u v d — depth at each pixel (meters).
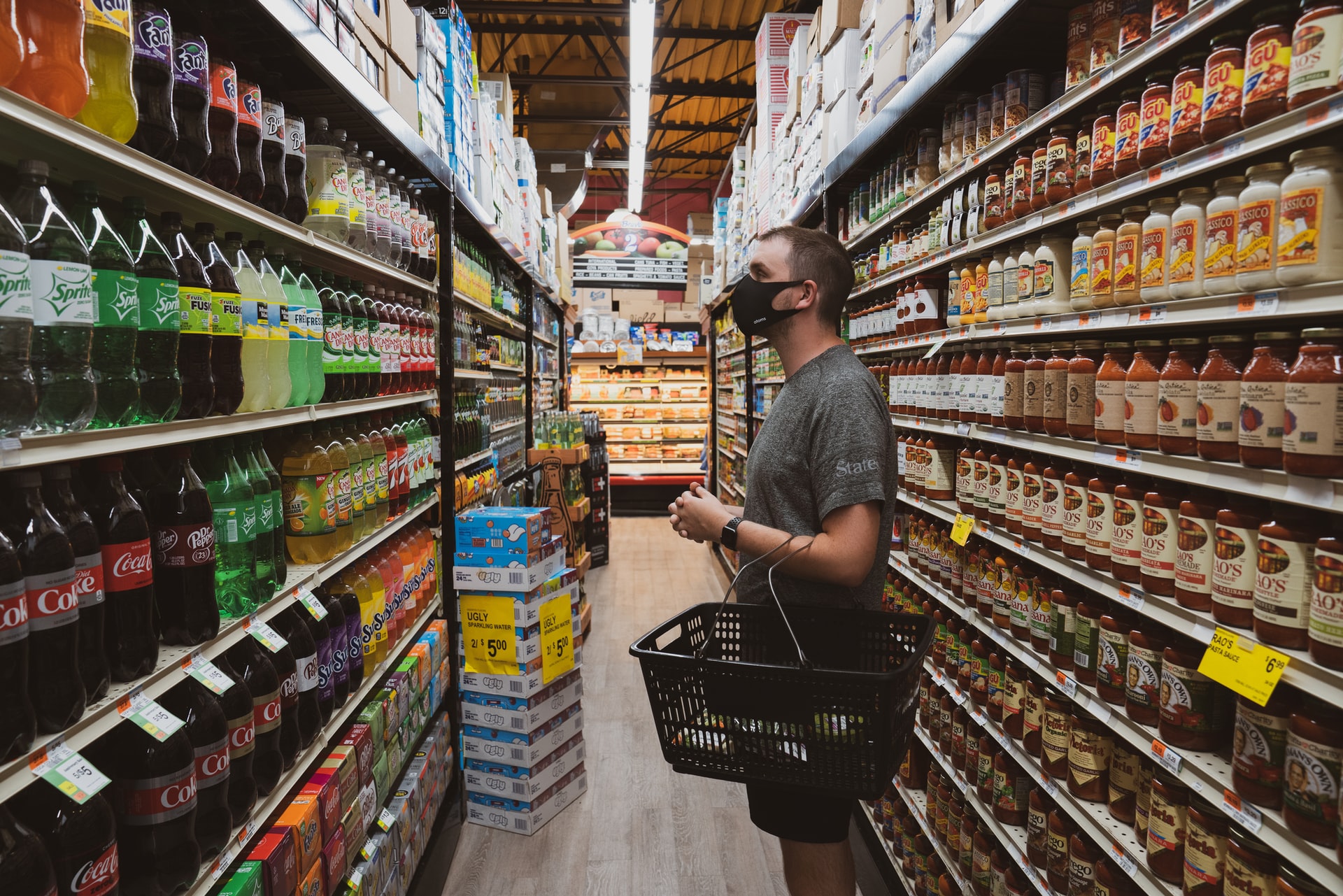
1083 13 1.71
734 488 7.39
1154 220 1.43
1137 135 1.48
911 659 1.31
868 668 1.63
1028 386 1.86
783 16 5.11
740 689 1.32
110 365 1.19
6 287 0.93
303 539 1.94
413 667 2.63
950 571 2.42
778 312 1.70
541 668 3.04
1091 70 1.66
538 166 12.42
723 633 1.72
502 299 4.66
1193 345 1.38
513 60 12.15
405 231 2.65
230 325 1.48
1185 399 1.36
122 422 1.21
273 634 1.58
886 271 2.95
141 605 1.22
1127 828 1.58
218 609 1.49
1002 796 2.01
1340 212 1.07
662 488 11.10
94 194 1.17
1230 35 1.26
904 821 2.67
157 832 1.24
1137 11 1.51
